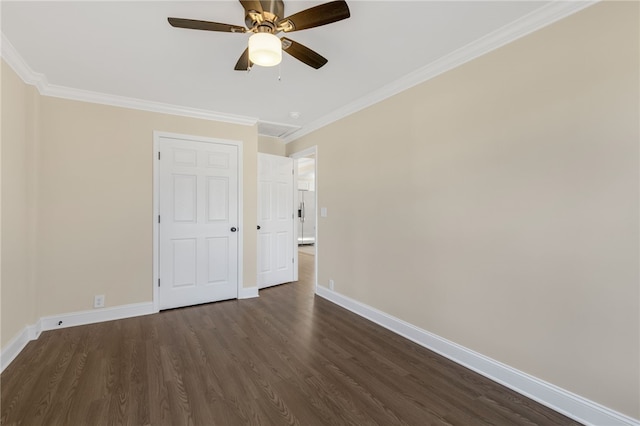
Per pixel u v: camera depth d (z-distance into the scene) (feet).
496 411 5.89
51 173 9.57
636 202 4.99
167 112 11.41
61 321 9.70
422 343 8.63
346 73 8.68
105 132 10.37
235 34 6.75
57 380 6.78
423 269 8.63
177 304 11.66
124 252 10.66
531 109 6.27
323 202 13.10
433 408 5.97
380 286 10.13
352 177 11.37
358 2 5.69
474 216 7.32
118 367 7.36
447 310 7.97
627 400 5.09
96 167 10.23
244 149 13.01
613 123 5.21
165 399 6.17
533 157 6.24
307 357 7.95
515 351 6.55
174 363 7.57
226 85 9.46
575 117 5.65
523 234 6.41
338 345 8.65
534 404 6.09
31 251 8.94
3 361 7.26
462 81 7.59
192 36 6.81
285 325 10.08
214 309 11.59
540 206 6.14
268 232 14.79
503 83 6.74
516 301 6.53
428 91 8.46
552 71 5.96
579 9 5.58
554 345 5.94
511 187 6.61
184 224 11.76
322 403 6.11
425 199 8.56
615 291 5.20
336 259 12.26
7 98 7.50
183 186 11.76
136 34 6.73
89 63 8.05
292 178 15.84
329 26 6.46
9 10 5.86
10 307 7.71
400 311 9.37
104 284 10.34
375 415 5.76
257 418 5.66
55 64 8.12
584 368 5.56
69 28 6.48
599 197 5.38
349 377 7.04
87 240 10.09
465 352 7.52
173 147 11.56
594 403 5.42
